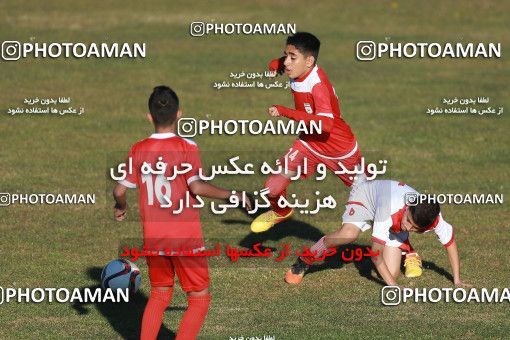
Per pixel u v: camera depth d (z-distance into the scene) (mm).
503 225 40906
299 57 33750
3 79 70625
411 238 38969
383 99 68875
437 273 34938
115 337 28578
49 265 35188
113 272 31391
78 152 52594
